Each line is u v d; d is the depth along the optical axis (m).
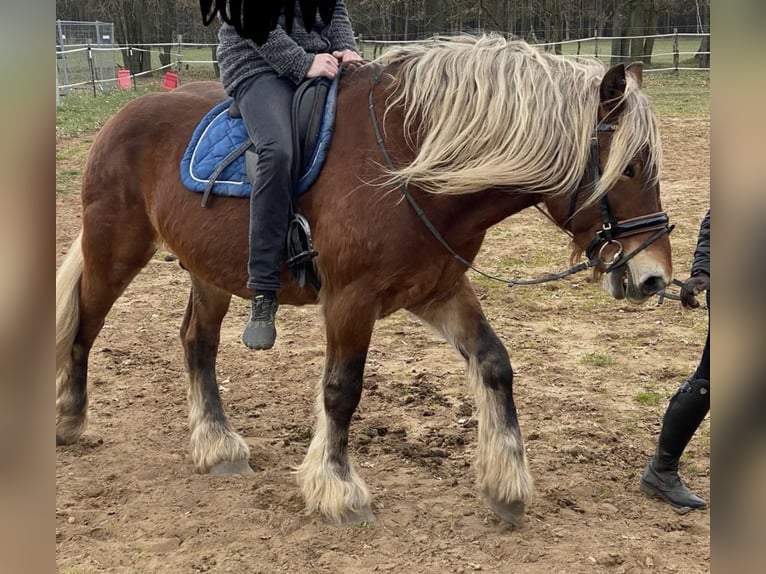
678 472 3.51
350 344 2.99
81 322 3.80
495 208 2.95
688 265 6.90
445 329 3.23
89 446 3.86
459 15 25.14
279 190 2.99
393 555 2.91
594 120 2.78
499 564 2.86
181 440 3.97
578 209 2.86
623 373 4.79
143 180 3.59
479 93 2.84
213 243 3.29
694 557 2.87
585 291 6.45
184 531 3.09
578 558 2.86
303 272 3.10
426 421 4.15
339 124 3.07
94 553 2.94
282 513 3.22
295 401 4.46
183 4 29.59
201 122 3.44
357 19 28.80
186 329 3.85
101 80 22.08
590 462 3.66
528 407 4.30
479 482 3.17
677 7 27.42
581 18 29.11
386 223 2.87
